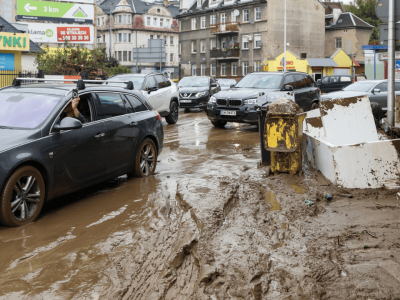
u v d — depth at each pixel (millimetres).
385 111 16359
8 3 35844
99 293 3328
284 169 6938
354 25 65062
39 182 5055
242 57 60906
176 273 3660
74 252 4109
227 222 4805
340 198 5688
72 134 5594
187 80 21109
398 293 3195
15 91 5934
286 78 14008
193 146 10484
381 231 4457
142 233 4582
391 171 6055
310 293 3223
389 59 8742
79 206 5613
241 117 13016
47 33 36500
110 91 6703
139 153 7082
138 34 83625
